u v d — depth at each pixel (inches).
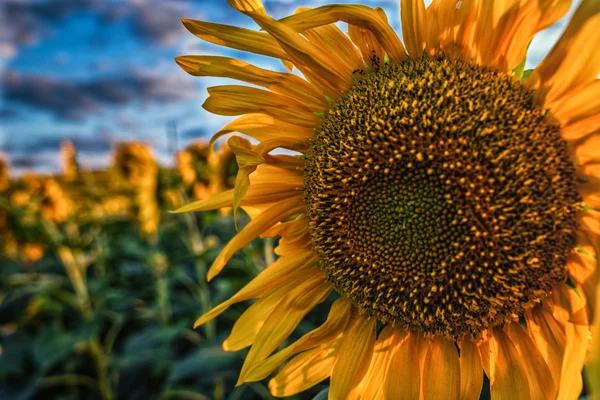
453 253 9.1
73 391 40.5
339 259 10.4
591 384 6.2
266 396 23.9
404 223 9.5
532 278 8.7
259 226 10.9
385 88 9.9
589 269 8.3
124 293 45.8
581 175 8.5
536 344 9.1
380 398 10.4
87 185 47.8
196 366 23.8
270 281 11.1
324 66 10.4
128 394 37.6
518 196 8.6
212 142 11.0
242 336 11.3
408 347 10.2
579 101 8.4
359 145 9.9
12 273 52.5
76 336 32.5
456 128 8.9
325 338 10.7
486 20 9.4
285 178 11.2
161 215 37.2
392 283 9.9
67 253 39.6
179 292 47.8
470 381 9.4
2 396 39.4
